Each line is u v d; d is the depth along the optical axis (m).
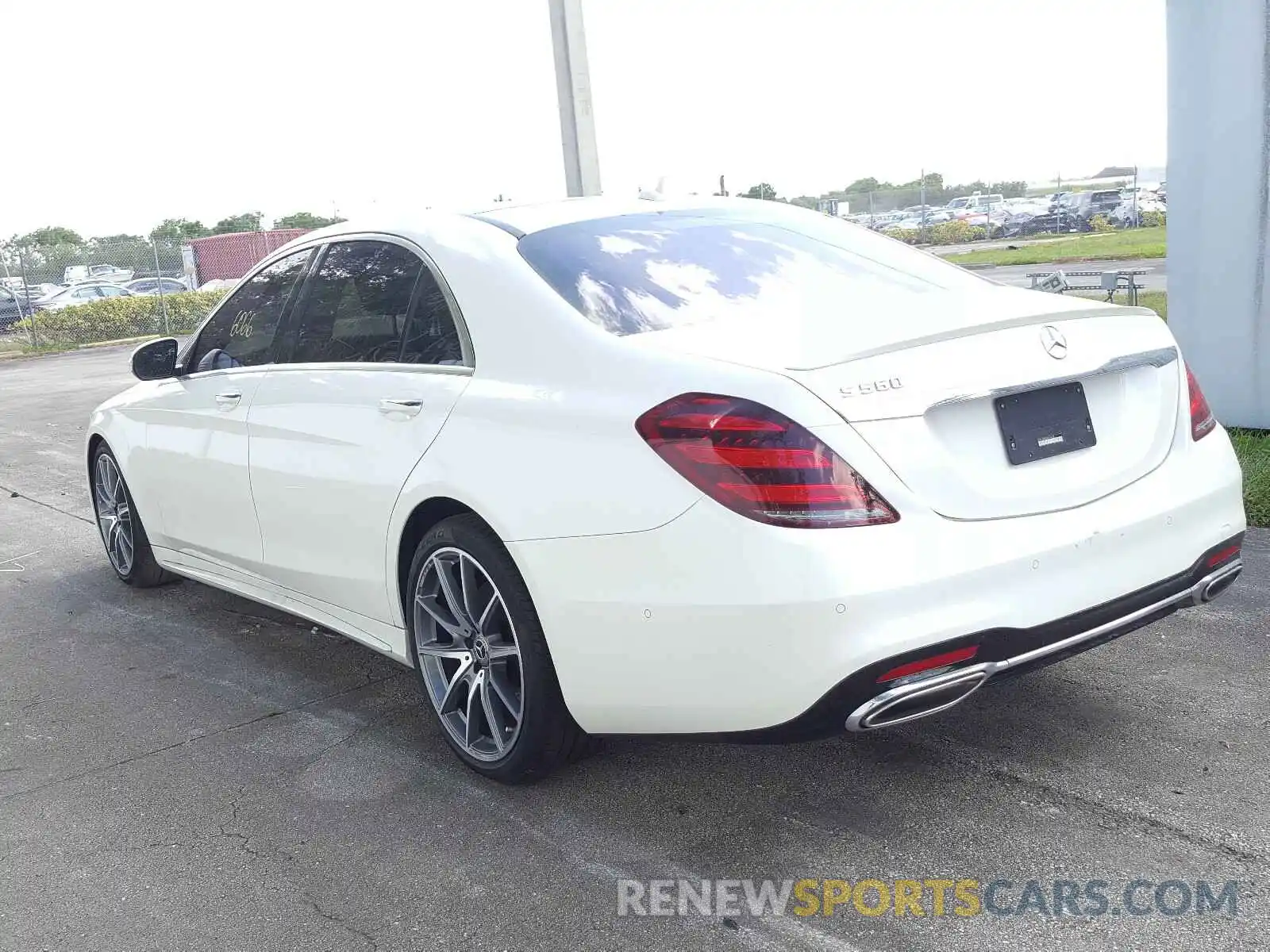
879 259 3.51
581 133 7.80
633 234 3.38
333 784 3.32
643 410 2.65
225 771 3.46
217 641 4.72
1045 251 18.91
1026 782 3.01
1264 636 3.85
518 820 3.03
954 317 2.89
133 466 4.95
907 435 2.52
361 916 2.64
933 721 3.40
